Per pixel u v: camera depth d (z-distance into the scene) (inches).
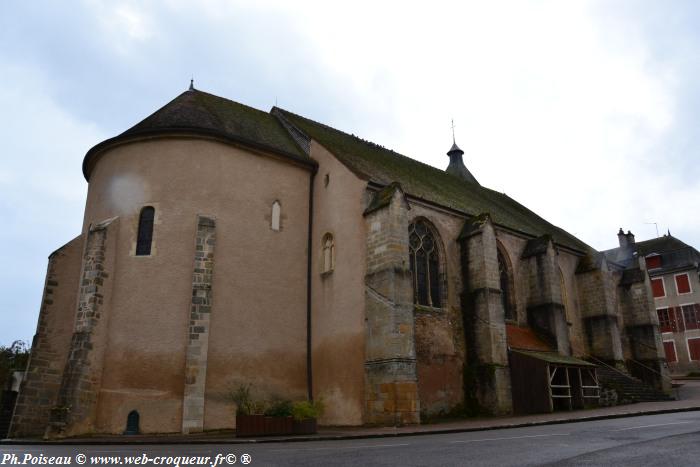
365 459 353.1
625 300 1311.5
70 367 713.0
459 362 895.1
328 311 856.9
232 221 846.5
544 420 655.8
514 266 1084.5
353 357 785.6
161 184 825.5
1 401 856.3
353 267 826.2
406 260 777.6
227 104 1056.2
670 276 1983.3
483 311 902.4
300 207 941.8
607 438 423.5
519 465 300.5
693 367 1860.2
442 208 976.3
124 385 729.6
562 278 1194.0
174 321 762.2
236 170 876.0
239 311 813.9
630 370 1263.5
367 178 846.5
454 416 846.5
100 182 874.8
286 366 839.7
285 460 364.2
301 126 1072.2
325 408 813.2
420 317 869.8
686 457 309.6
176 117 889.5
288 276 888.3
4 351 1578.5
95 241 783.7
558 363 856.9
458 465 310.8
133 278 780.0
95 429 706.8
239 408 641.6
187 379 719.7
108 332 755.4
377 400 727.7
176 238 801.6
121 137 854.5
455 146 1795.0
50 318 820.0
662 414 683.4
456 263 965.8
